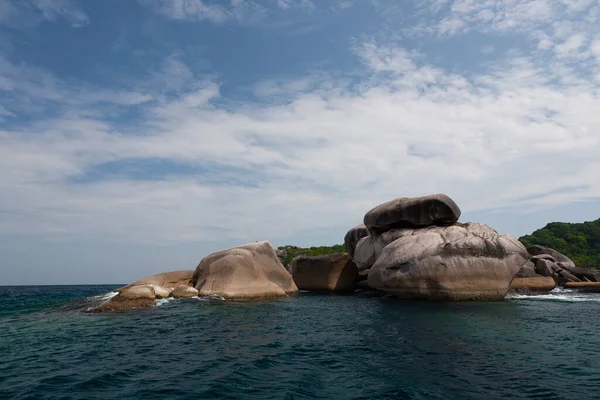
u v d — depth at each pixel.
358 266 34.44
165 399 7.23
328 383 8.21
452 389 7.84
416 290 23.11
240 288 24.19
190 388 7.86
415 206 29.47
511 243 23.45
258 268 26.27
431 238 24.44
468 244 23.25
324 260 30.78
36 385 8.07
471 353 10.75
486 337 12.85
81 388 7.89
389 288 24.41
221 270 25.08
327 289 30.16
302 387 7.91
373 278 25.41
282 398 7.26
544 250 37.97
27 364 9.76
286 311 19.11
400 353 10.77
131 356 10.54
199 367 9.41
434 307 20.38
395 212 30.50
